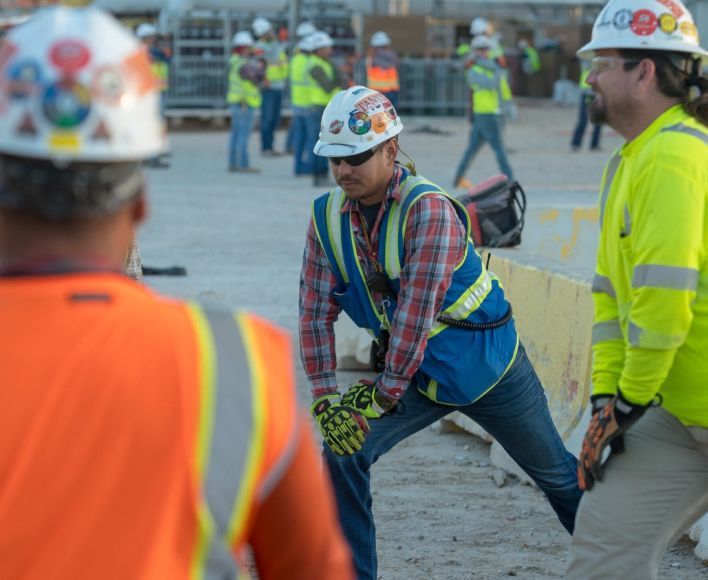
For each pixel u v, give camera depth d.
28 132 3.62
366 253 9.23
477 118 40.53
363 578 9.52
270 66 55.53
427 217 8.95
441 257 8.93
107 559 3.62
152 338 3.80
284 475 3.97
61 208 3.74
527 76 101.44
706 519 11.41
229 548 3.82
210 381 3.80
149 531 3.66
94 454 3.66
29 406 3.68
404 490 13.64
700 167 6.95
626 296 7.45
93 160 3.70
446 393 9.51
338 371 19.14
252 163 52.62
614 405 7.30
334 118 8.95
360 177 8.95
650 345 6.99
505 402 9.68
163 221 34.59
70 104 3.60
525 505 13.19
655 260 6.92
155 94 3.86
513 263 15.30
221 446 3.77
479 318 9.45
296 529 4.04
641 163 7.08
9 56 3.68
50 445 3.66
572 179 45.56
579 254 22.19
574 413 13.46
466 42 90.31
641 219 7.02
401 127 9.16
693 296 6.98
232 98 47.97
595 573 7.64
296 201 39.28
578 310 13.70
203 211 36.69
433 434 16.02
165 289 24.69
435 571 11.31
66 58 3.62
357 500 9.48
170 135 69.44
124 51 3.74
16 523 3.62
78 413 3.69
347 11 82.69
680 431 7.46
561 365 13.96
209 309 4.02
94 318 3.79
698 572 11.23
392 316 9.35
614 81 7.35
